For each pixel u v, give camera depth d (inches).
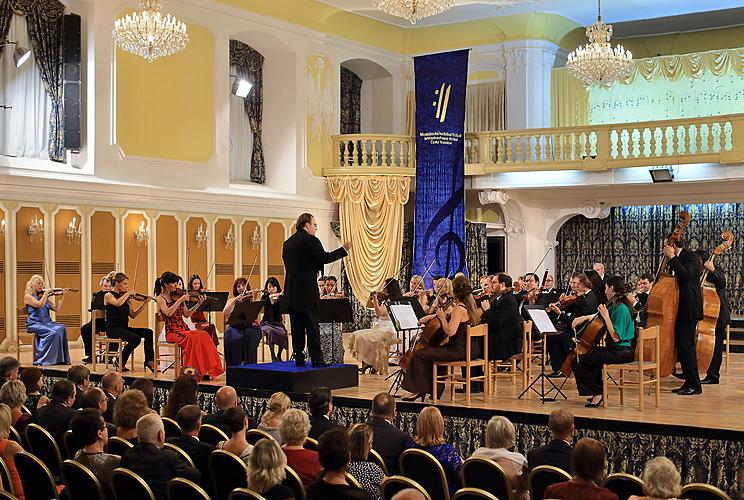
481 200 725.9
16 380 279.3
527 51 778.8
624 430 322.0
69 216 559.8
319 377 393.4
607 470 324.8
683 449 311.7
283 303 395.2
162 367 468.8
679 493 173.0
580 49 634.8
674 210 821.2
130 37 504.4
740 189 676.7
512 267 758.5
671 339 387.9
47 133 573.0
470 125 809.5
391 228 727.1
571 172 693.9
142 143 604.7
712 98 751.1
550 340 452.1
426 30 813.9
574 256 853.2
